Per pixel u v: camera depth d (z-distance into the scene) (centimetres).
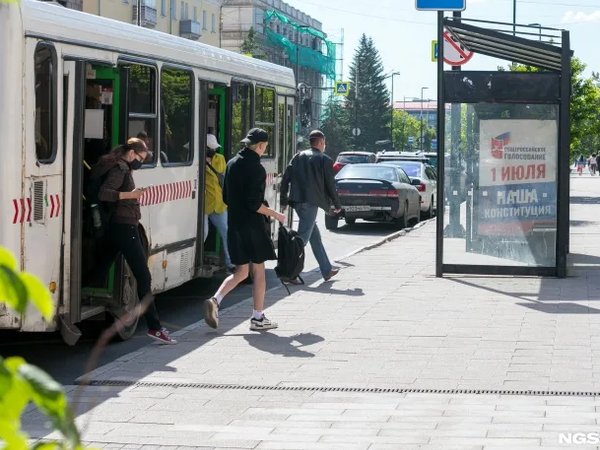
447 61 1981
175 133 1319
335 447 676
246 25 12812
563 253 1650
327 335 1137
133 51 1157
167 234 1290
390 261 1955
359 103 15388
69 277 1001
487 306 1342
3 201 891
